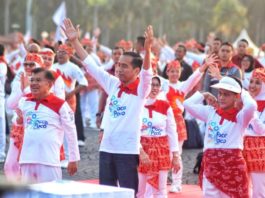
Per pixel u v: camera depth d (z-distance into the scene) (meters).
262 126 14.32
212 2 127.06
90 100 31.16
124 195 10.42
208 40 30.30
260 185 14.51
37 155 13.09
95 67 13.23
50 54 17.70
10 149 15.10
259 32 124.12
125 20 118.62
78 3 110.38
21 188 6.30
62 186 10.62
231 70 19.77
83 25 112.56
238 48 23.20
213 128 13.24
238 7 122.31
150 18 116.38
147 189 14.96
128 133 12.79
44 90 13.20
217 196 13.24
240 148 13.14
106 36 119.69
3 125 21.03
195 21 123.44
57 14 33.81
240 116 13.05
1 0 125.31
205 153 13.38
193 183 18.89
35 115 13.17
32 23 111.06
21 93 15.19
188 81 17.09
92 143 25.77
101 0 112.06
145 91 12.69
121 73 12.83
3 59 20.67
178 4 123.00
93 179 18.61
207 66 16.70
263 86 14.88
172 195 17.19
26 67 15.74
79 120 24.17
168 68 17.92
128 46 26.19
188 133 24.55
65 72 20.14
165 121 14.89
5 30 119.69
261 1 122.00
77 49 13.27
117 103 12.89
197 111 13.49
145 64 12.47
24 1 120.81
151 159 14.64
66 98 19.77
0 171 18.81
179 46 24.44
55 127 13.17
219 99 13.20
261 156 14.45
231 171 13.08
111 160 12.91
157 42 29.38
